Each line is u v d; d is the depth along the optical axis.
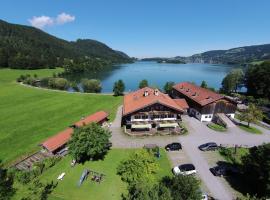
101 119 62.25
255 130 61.59
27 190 31.75
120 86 101.88
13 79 150.50
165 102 56.97
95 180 37.59
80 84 150.50
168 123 57.06
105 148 45.41
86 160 43.84
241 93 124.94
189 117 70.44
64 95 101.75
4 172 29.09
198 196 26.28
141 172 34.12
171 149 48.22
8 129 60.09
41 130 59.75
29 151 48.09
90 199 33.50
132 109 55.38
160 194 26.03
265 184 32.56
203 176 39.75
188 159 45.28
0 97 96.06
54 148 45.75
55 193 34.47
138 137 54.47
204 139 54.72
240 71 121.00
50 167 41.97
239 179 39.22
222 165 42.34
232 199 34.12
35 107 81.31
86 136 41.62
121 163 38.53
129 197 27.88
